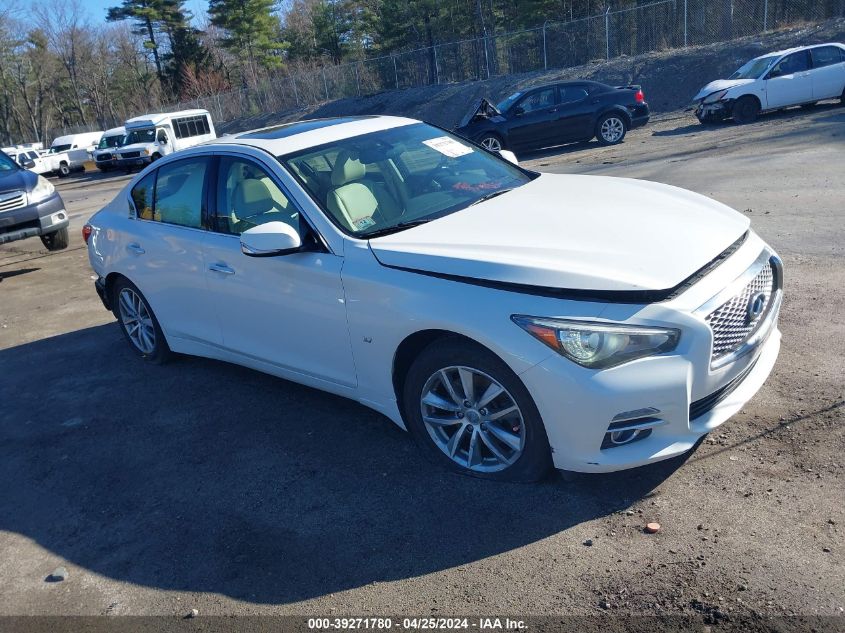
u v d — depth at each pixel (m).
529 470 3.29
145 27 66.56
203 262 4.58
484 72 34.03
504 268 3.14
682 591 2.62
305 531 3.32
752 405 3.77
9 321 7.71
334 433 4.21
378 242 3.63
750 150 12.28
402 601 2.79
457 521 3.21
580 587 2.71
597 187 4.17
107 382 5.53
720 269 3.20
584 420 2.96
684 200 3.95
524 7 42.44
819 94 16.81
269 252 3.73
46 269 10.36
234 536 3.37
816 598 2.49
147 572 3.21
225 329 4.65
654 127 19.47
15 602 3.14
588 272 3.02
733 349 3.18
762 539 2.80
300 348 4.11
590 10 40.59
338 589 2.92
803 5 25.06
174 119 31.58
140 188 5.33
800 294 5.23
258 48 61.75
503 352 3.05
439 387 3.51
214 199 4.57
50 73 70.94
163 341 5.50
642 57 26.67
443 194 4.19
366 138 4.53
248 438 4.30
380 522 3.29
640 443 3.04
